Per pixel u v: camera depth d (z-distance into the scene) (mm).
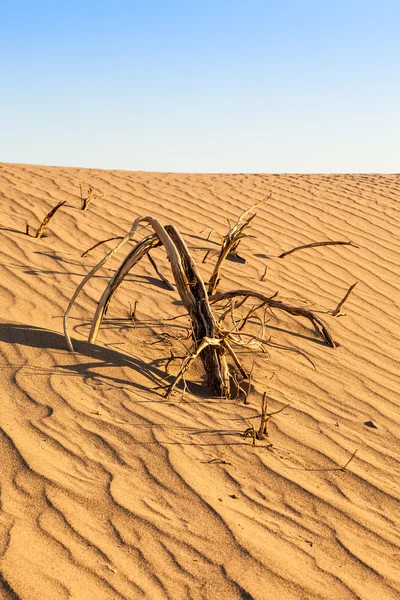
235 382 4387
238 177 12164
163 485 3158
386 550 2898
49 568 2436
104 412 3838
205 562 2631
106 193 9320
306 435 3912
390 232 8992
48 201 8539
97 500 2945
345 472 3537
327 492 3318
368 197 10750
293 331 5715
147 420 3816
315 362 5109
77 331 5016
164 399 4168
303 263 7523
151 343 5059
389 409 4453
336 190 11172
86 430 3590
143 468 3293
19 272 6055
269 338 5398
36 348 4535
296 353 5250
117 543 2670
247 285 6617
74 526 2729
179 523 2865
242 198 9898
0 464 3113
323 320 5969
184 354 4953
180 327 5410
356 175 13539
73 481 3070
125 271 4820
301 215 9305
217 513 2973
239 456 3549
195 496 3094
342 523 3059
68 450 3354
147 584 2457
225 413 4090
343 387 4723
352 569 2729
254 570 2617
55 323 5105
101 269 6484
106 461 3311
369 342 5680
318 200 10242
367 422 4195
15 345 4527
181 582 2498
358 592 2580
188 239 7773
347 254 8000
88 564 2506
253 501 3146
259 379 4664
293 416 4148
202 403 4211
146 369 4582
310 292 6676
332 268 7500
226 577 2557
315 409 4309
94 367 4414
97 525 2766
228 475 3348
